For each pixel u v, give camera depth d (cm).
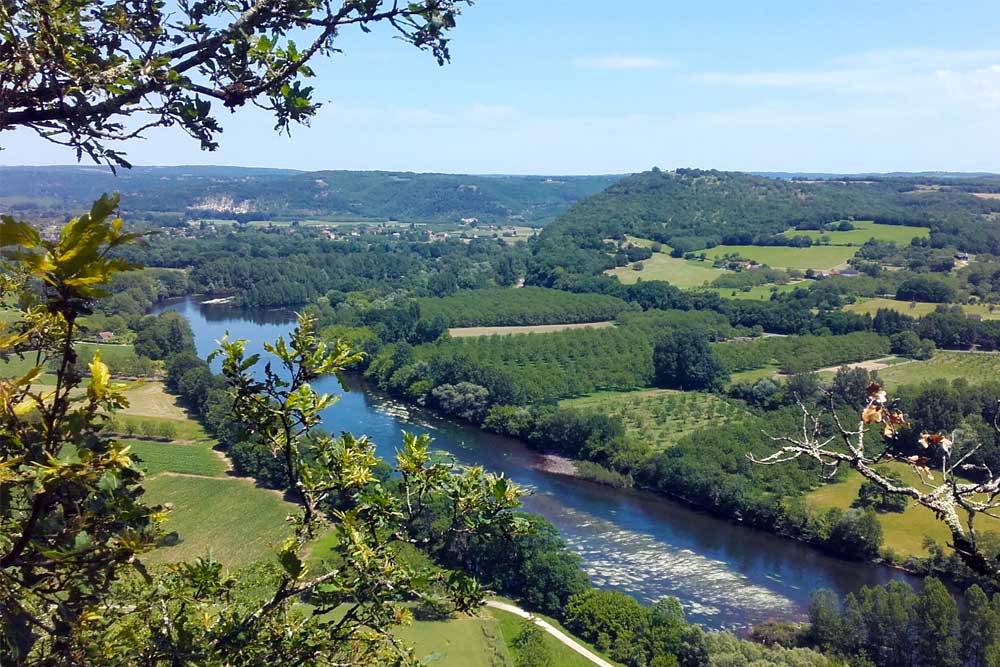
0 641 495
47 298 487
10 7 598
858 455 685
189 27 699
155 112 684
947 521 645
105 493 518
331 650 771
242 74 725
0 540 521
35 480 472
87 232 467
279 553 760
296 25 730
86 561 515
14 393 486
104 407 509
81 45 626
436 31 748
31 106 623
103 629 661
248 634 741
